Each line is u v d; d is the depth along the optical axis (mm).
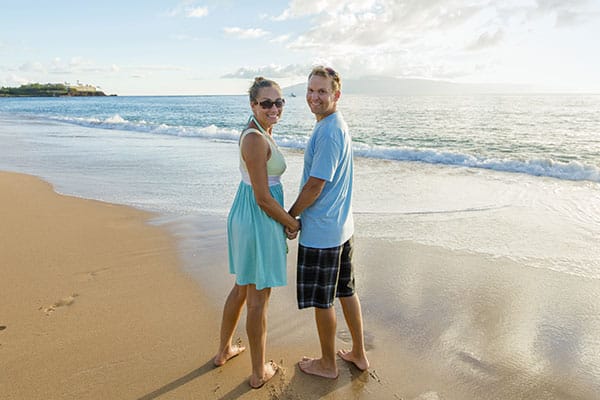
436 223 5695
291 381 2635
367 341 3062
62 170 9578
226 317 2723
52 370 2695
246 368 2768
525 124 20672
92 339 3049
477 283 3916
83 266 4367
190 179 8586
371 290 3832
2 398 2434
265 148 2355
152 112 43656
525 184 7984
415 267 4309
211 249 4848
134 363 2787
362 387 2572
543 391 2498
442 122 22906
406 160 11148
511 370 2691
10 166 10047
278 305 3609
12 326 3203
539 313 3361
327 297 2545
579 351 2865
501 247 4797
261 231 2477
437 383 2594
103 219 5969
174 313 3438
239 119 31734
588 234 5164
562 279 3959
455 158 10695
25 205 6668
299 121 26156
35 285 3912
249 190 2510
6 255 4629
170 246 4941
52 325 3229
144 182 8320
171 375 2678
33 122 25766
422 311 3443
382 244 4977
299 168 9820
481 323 3240
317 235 2488
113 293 3779
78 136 17078
